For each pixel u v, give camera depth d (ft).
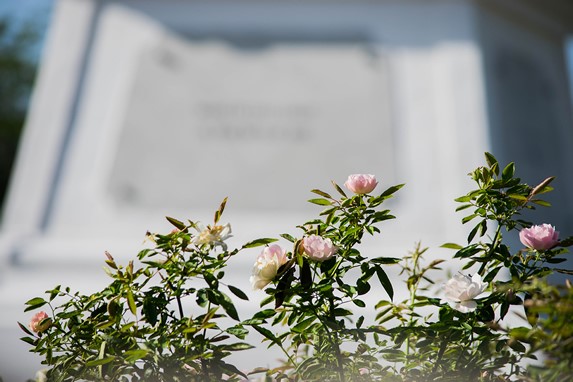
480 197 5.21
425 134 23.08
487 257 5.18
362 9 24.56
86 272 20.44
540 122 26.81
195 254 5.14
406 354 5.41
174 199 22.18
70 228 21.71
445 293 4.96
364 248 21.11
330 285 4.92
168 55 23.86
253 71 23.73
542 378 4.45
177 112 23.17
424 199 22.18
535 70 27.55
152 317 4.84
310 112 23.24
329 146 22.84
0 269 20.47
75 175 22.40
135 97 23.29
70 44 23.85
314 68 23.80
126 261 20.47
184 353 4.98
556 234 5.02
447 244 5.43
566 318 4.09
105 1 24.54
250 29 24.29
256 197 22.17
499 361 5.00
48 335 5.20
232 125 23.03
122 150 22.65
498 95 25.40
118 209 21.97
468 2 24.77
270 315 5.06
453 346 5.23
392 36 24.36
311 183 22.38
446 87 23.62
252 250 20.52
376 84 23.66
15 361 14.40
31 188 22.13
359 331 4.97
